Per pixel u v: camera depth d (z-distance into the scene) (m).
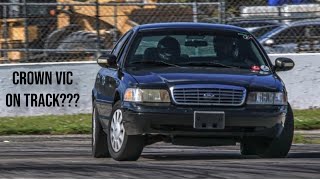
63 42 47.66
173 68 26.78
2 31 47.66
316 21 47.84
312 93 46.53
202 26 29.31
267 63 28.44
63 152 33.31
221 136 25.19
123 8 48.31
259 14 47.69
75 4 46.19
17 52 47.16
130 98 25.12
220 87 24.91
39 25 47.47
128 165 24.80
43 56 47.34
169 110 24.59
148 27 29.14
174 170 23.17
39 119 43.38
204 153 32.91
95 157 29.98
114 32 47.88
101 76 30.27
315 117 42.69
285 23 47.97
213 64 27.52
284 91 26.11
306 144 37.16
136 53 28.02
